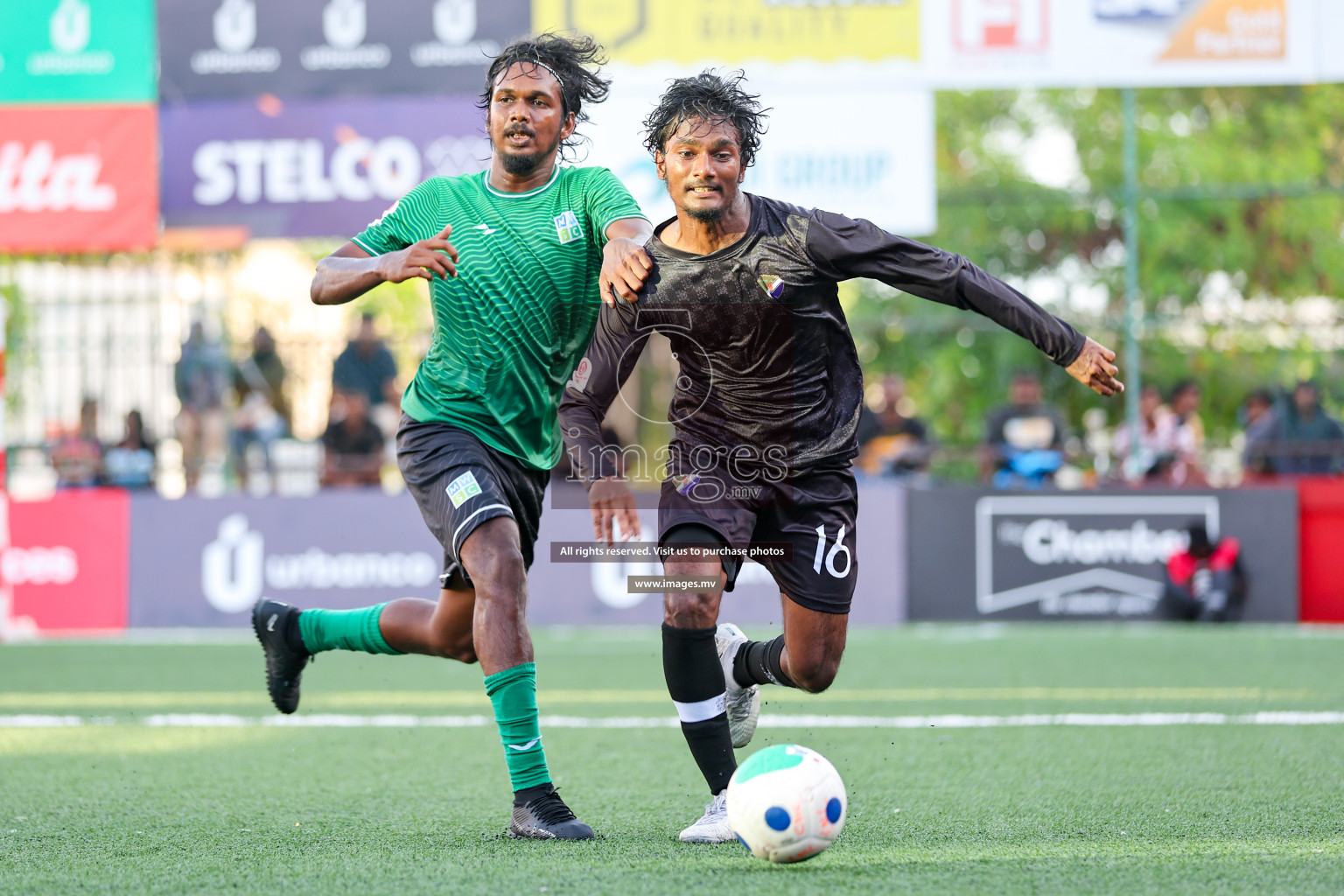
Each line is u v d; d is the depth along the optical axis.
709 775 7.99
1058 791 9.55
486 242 8.41
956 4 21.94
